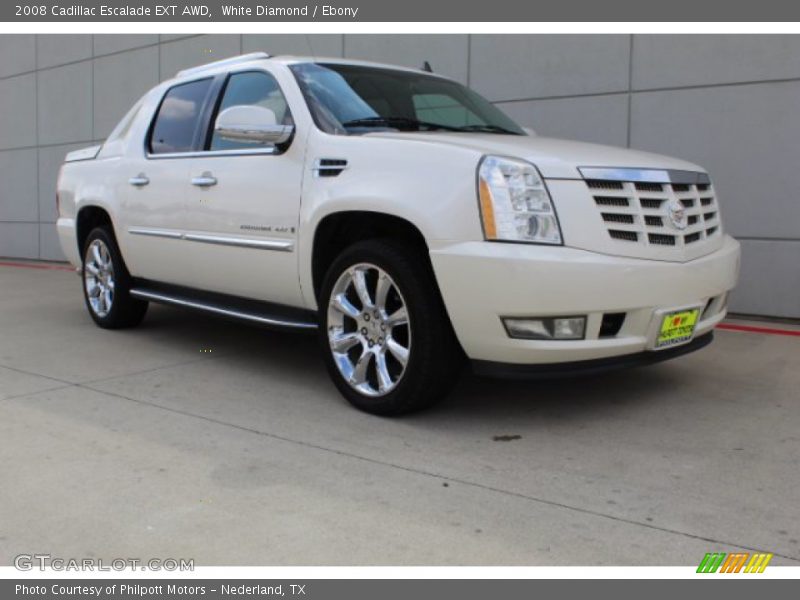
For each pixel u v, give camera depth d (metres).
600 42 7.14
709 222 4.21
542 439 3.69
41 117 12.63
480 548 2.65
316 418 4.02
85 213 6.32
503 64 7.70
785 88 6.35
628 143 7.10
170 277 5.43
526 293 3.42
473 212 3.50
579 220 3.54
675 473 3.28
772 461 3.42
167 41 10.74
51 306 7.75
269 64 4.82
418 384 3.77
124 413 4.10
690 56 6.72
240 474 3.28
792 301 6.50
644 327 3.69
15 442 3.65
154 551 2.64
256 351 5.57
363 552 2.63
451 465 3.37
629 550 2.64
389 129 4.39
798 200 6.39
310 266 4.23
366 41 8.64
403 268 3.73
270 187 4.44
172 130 5.44
